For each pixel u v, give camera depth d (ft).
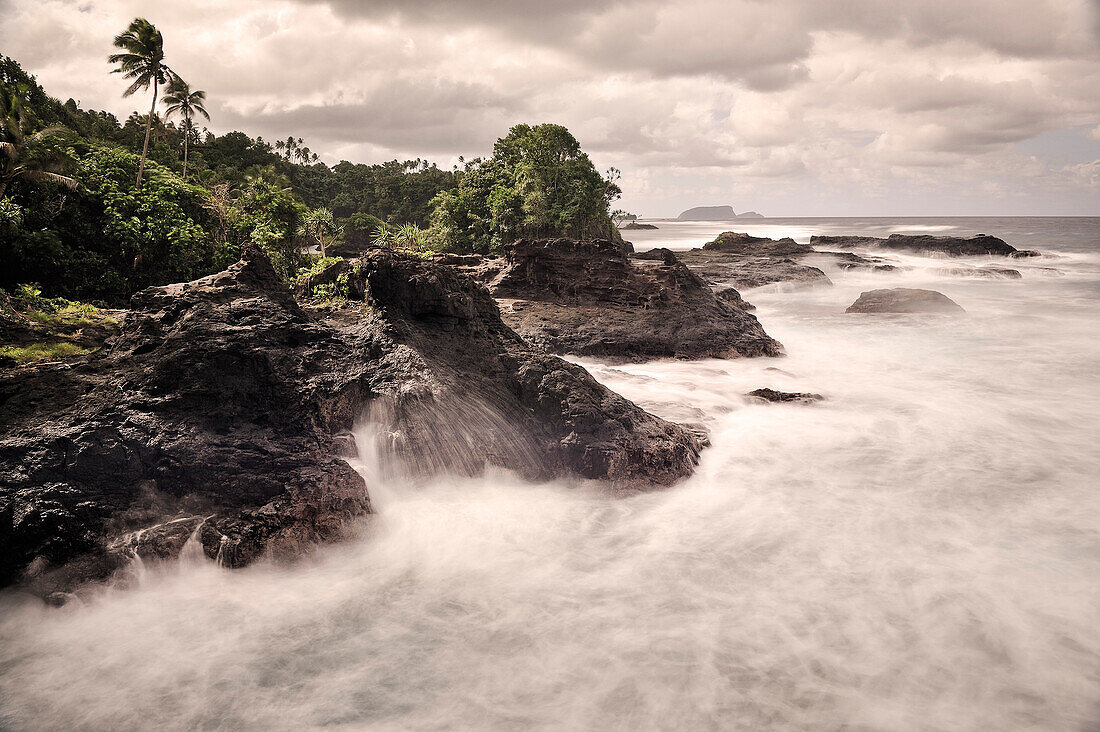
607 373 68.18
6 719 22.40
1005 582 30.30
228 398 35.35
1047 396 62.39
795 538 34.55
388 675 24.59
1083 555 32.65
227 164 408.46
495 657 25.55
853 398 61.21
